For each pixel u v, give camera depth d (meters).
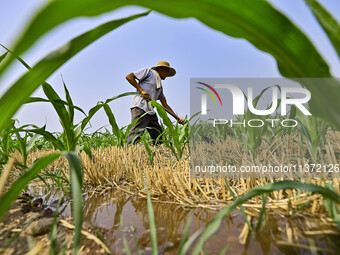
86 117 0.94
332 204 0.54
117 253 0.48
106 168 1.29
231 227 0.57
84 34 0.27
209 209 0.75
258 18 0.26
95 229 0.62
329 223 0.54
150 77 2.86
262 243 0.48
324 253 0.43
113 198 0.97
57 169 1.56
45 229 0.62
